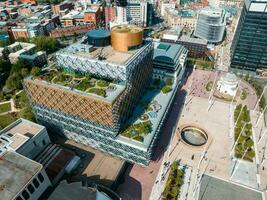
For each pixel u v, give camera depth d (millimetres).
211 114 156000
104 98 98812
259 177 111938
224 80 176000
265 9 173750
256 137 136250
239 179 110625
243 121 145375
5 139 104312
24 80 116188
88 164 110125
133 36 116375
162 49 197875
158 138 128125
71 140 127250
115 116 102625
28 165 84438
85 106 104312
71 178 102750
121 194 102562
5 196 73625
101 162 111375
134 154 108438
